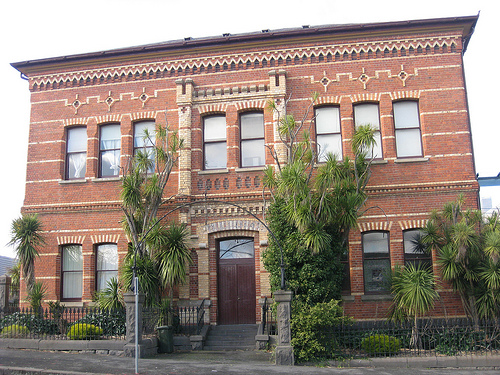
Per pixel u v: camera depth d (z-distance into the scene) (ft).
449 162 59.62
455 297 55.88
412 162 59.82
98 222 63.93
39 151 67.15
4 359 44.80
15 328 53.16
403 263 57.88
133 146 65.92
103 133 67.41
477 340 47.16
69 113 67.56
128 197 54.75
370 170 56.29
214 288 60.08
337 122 62.85
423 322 50.93
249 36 63.52
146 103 65.87
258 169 61.11
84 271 63.00
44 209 65.10
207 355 49.80
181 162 62.28
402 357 44.29
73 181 65.10
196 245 60.59
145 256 55.77
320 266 50.42
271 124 62.18
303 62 63.67
